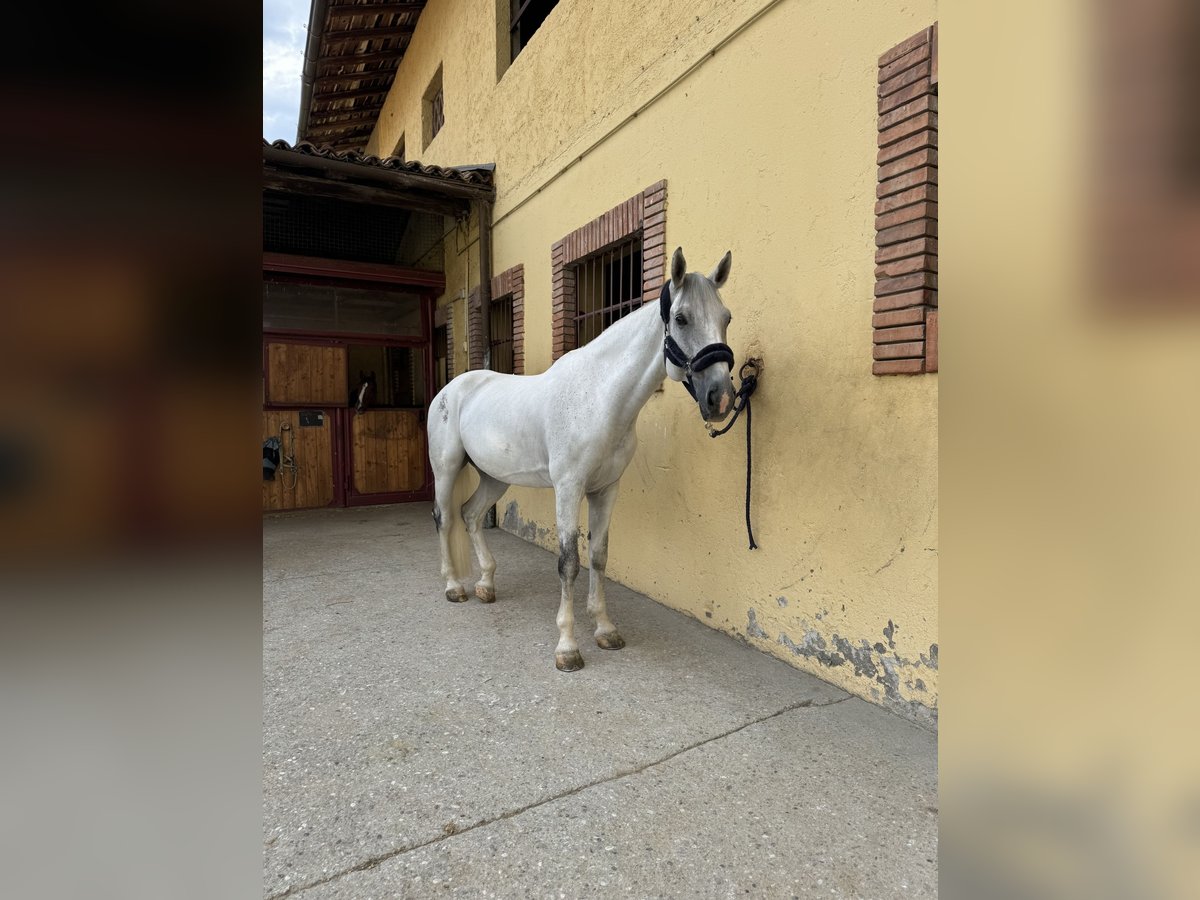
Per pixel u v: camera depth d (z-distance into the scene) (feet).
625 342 8.48
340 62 27.89
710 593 10.22
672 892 4.69
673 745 6.70
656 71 11.04
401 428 23.77
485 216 18.42
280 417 21.81
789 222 8.52
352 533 18.40
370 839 5.24
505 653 9.23
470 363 20.26
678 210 10.68
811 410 8.25
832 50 7.86
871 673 7.61
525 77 16.17
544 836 5.27
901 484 7.16
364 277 21.76
